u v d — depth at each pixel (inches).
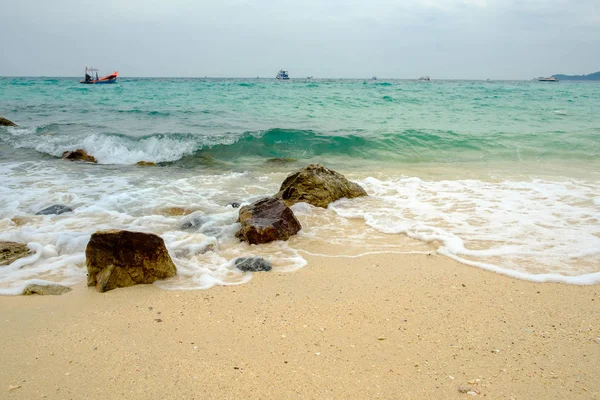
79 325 151.2
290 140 553.6
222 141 537.0
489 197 315.3
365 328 149.3
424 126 690.2
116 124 676.7
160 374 124.1
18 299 171.2
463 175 399.5
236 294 175.2
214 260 210.2
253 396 115.1
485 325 151.4
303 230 255.3
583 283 183.5
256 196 327.9
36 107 944.3
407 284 183.8
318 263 207.2
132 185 355.3
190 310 162.1
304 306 164.9
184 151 512.1
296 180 311.9
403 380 121.6
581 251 215.3
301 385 119.5
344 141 546.6
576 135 592.4
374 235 246.2
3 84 2285.9
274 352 135.0
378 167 448.8
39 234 235.5
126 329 148.5
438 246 226.5
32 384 119.6
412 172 417.4
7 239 230.8
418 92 1612.9
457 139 560.1
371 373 124.8
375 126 684.1
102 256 181.9
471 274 193.5
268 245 231.3
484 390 117.3
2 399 113.1
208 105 1015.0
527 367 127.6
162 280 187.6
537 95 1475.1
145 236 183.8
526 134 590.9
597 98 1334.9
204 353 134.3
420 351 135.7
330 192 306.0
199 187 353.4
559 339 142.6
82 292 177.3
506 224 255.9
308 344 139.5
